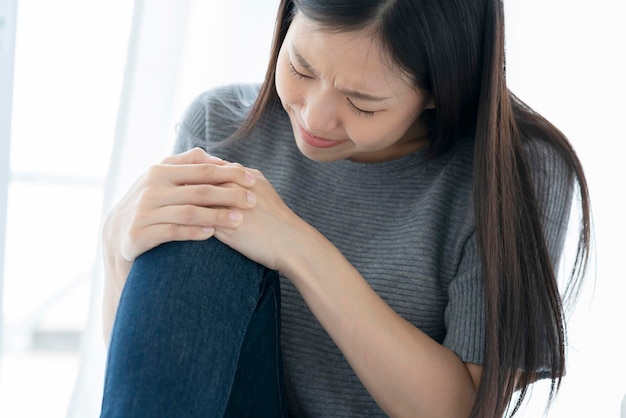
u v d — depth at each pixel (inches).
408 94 40.8
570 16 63.8
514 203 42.9
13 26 68.5
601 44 63.5
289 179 48.2
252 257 40.2
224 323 37.8
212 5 67.6
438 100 42.3
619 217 63.6
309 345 45.8
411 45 38.9
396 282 45.1
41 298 126.9
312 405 46.6
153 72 66.5
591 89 64.0
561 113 64.6
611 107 63.6
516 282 42.5
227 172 40.9
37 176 93.6
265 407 43.4
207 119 50.6
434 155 46.2
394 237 46.1
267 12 67.2
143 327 36.3
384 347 41.3
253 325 40.5
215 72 68.2
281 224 40.8
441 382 41.9
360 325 41.2
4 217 73.0
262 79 68.4
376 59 38.6
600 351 63.8
